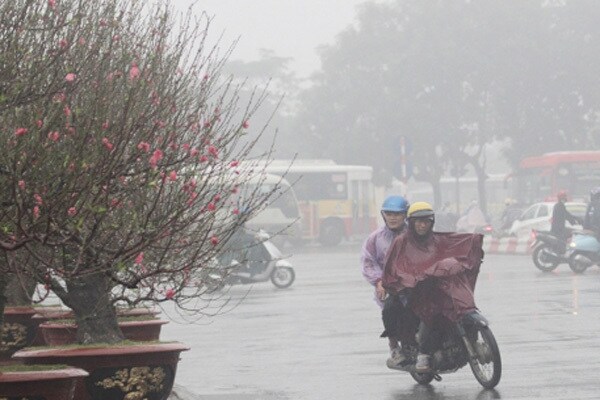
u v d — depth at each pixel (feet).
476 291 105.70
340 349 67.41
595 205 130.31
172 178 32.58
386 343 69.72
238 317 91.97
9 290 53.88
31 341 53.16
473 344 49.73
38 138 29.78
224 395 50.62
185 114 40.96
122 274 40.45
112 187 31.83
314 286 126.31
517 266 148.77
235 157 43.14
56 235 30.45
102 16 40.86
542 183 234.79
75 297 40.22
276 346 70.23
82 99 35.88
